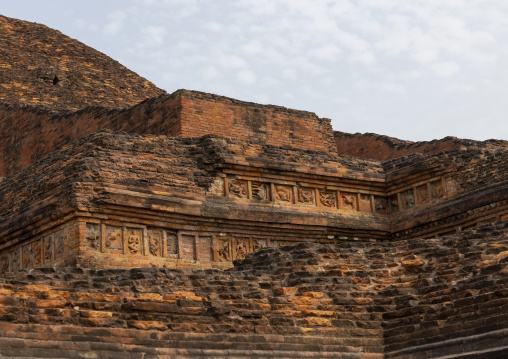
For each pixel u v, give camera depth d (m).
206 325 22.72
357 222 38.12
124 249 32.41
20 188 35.00
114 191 32.34
